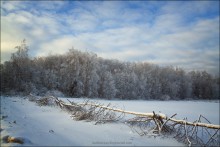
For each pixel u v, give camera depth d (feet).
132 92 204.54
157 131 29.48
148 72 248.73
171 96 256.93
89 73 170.40
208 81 327.06
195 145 25.50
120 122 35.88
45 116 39.96
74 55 174.19
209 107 136.87
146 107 96.53
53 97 57.57
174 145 24.40
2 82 122.72
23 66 136.26
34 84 136.05
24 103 62.13
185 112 86.17
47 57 179.52
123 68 242.99
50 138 22.90
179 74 295.89
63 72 163.73
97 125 32.71
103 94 179.73
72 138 23.85
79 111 40.19
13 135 22.27
